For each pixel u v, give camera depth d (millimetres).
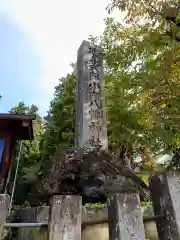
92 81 7590
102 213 6070
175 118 7289
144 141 10023
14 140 8977
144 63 8523
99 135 6520
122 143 10539
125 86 9312
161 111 7590
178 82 7340
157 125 7469
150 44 7461
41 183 2801
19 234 6578
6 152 7902
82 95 7250
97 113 6930
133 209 2504
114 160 2938
